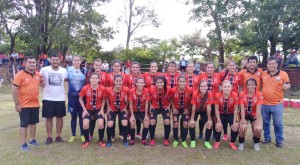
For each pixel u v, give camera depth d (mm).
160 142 5914
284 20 14742
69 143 5781
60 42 22031
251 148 5539
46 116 5676
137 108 5840
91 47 26016
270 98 5684
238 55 24469
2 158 4922
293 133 6652
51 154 5121
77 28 22312
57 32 21359
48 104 5660
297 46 16016
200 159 4938
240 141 5422
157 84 5668
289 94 14312
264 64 16812
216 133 5543
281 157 5047
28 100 5387
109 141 5621
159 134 6605
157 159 4922
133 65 6465
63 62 19953
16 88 5242
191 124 5559
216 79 6230
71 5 23188
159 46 28203
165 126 5703
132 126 5652
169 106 5883
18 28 22203
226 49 25281
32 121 5551
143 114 5840
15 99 5250
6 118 8398
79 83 5906
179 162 4797
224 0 16312
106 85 6363
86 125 5500
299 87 15477
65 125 7453
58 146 5570
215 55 29562
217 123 5520
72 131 5965
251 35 15562
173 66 6539
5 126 7312
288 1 13680
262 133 6559
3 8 21000
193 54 31453
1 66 20094
